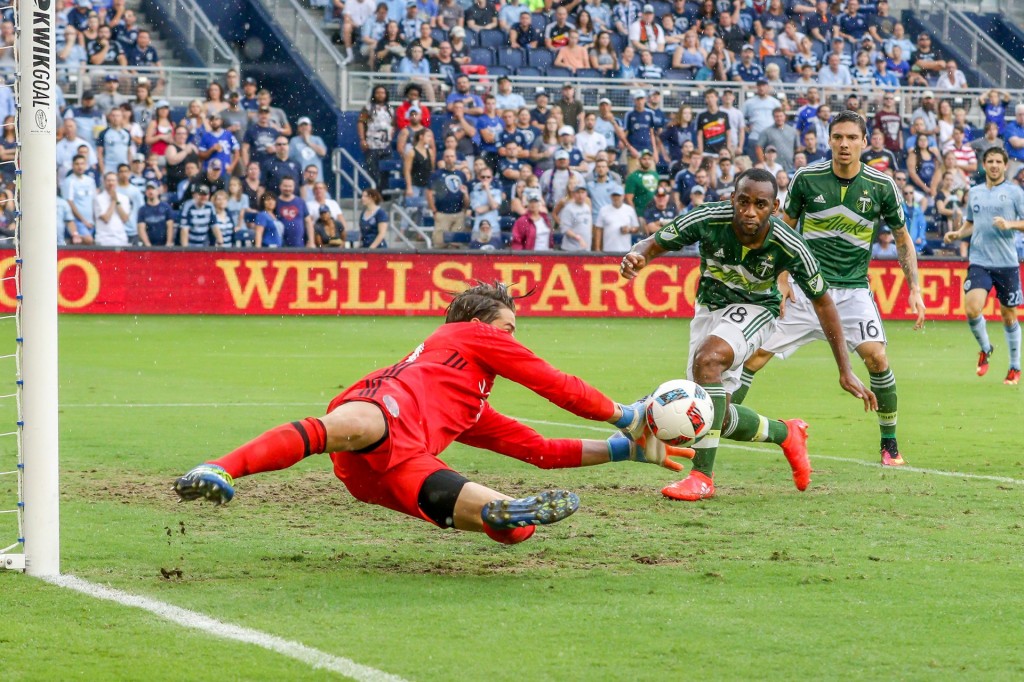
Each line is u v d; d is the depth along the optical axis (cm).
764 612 604
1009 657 537
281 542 759
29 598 613
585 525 822
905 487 982
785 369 2002
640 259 908
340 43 3559
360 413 641
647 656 533
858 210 1102
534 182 2938
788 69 3722
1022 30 4269
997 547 759
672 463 748
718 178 3053
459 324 710
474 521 639
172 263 2736
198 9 3331
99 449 1126
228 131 2908
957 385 1808
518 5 3628
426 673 507
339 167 3100
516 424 733
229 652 532
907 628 579
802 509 885
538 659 527
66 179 2725
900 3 4094
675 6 3731
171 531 787
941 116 3438
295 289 2788
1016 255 1825
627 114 3203
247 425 1295
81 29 3133
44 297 642
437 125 3188
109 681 495
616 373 1856
